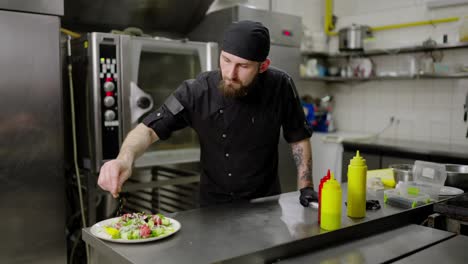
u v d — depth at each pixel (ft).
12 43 6.70
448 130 11.98
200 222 4.37
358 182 4.44
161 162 8.65
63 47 8.80
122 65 7.99
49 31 7.04
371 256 3.76
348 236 4.21
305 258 3.73
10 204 6.82
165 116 5.56
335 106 14.93
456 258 3.67
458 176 6.10
